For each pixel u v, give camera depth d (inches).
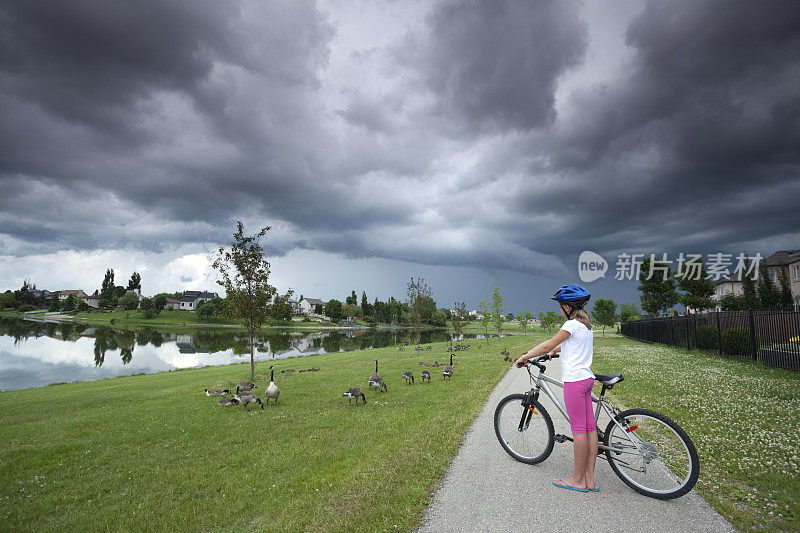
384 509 160.6
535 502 161.0
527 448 209.2
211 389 548.4
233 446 296.7
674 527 140.3
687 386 410.0
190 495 211.8
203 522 179.6
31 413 470.0
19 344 2139.5
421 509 158.2
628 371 534.3
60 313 5477.4
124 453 292.8
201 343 2281.0
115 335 2822.3
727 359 663.8
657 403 338.3
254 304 685.9
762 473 185.8
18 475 254.7
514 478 186.2
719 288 1971.0
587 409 175.2
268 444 292.2
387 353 1139.9
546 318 2573.8
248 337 2765.7
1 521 192.1
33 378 1128.8
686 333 908.0
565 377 177.5
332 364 871.7
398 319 5374.0
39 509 205.0
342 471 216.2
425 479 186.7
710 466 197.2
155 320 4790.8
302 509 175.5
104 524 183.0
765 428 260.2
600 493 168.9
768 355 575.8
